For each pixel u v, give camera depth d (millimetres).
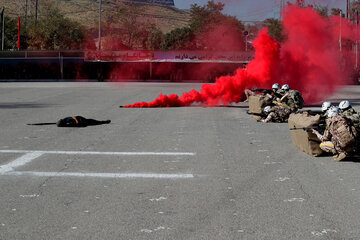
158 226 4992
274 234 4746
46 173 7488
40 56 50188
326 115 8773
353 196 6113
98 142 10602
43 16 92625
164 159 8625
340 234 4742
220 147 9922
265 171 7602
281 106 14281
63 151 9453
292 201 5898
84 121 13539
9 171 7621
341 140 8156
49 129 12812
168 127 13242
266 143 10414
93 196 6160
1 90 31141
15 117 15703
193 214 5391
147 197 6102
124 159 8633
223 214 5383
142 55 49781
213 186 6652
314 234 4742
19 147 9914
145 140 10898
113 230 4871
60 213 5445
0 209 5602
